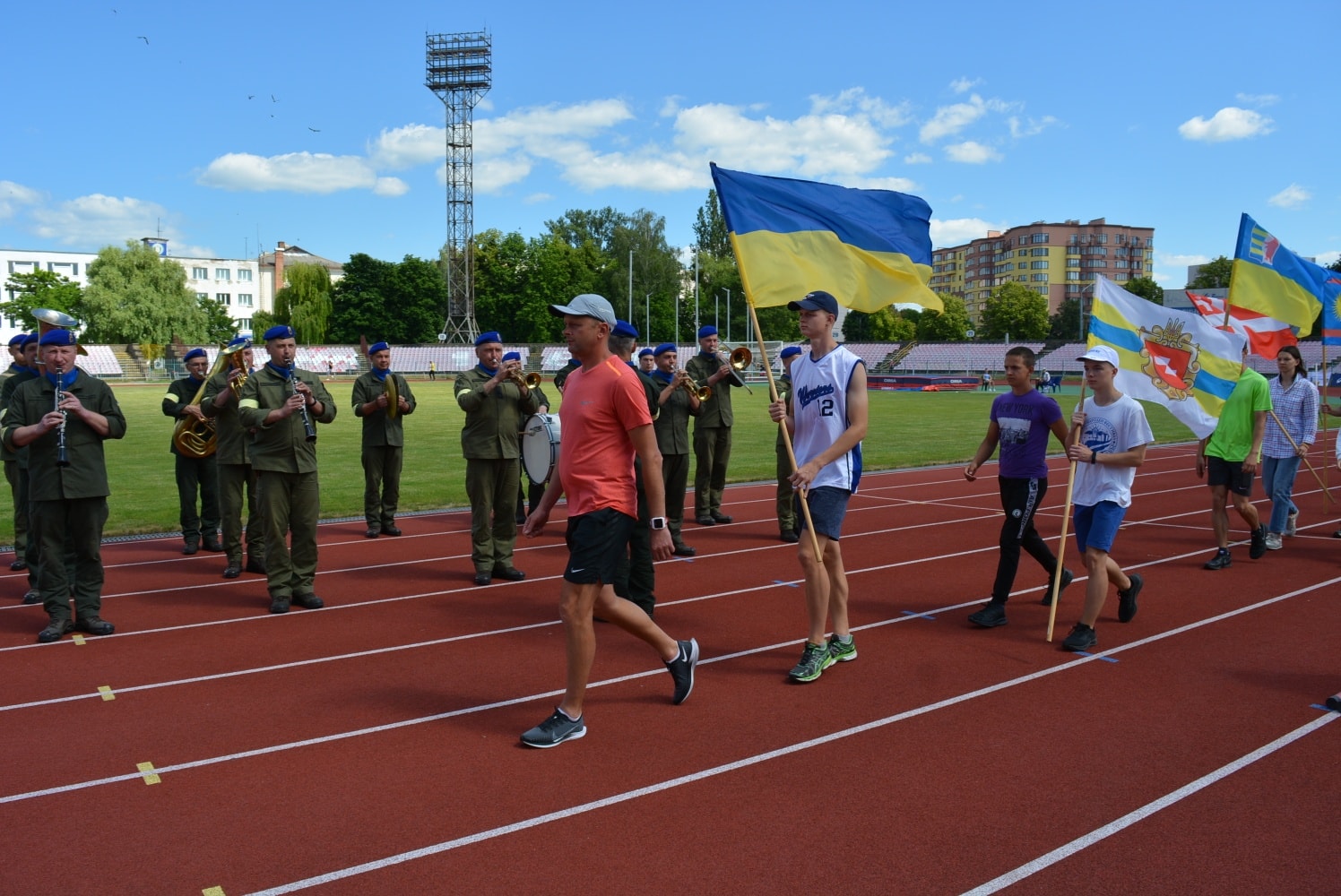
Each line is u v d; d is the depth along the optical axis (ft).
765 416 106.11
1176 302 328.90
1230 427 30.01
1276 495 33.32
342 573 29.91
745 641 22.31
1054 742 16.17
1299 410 33.04
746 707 17.83
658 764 15.21
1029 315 335.26
